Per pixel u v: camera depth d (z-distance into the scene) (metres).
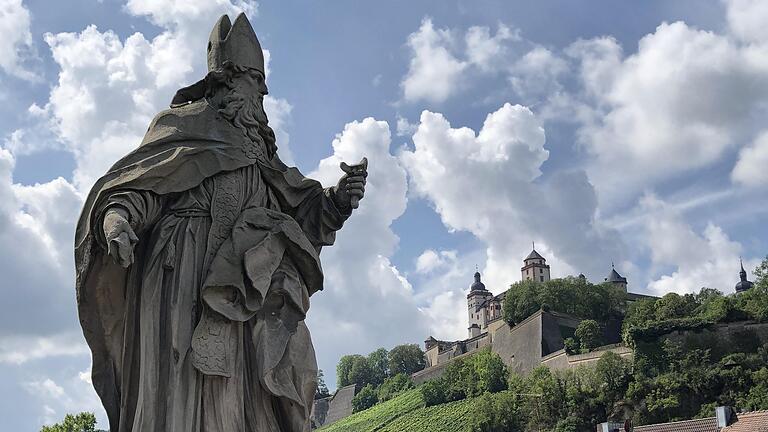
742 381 115.31
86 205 8.23
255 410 8.41
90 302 8.34
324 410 193.25
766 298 124.50
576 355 137.62
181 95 9.41
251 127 9.16
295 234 8.78
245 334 8.49
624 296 163.00
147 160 8.37
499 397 133.50
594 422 122.88
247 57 9.33
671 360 123.25
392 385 177.75
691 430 75.12
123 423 8.14
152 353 8.07
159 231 8.42
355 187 9.42
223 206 8.70
